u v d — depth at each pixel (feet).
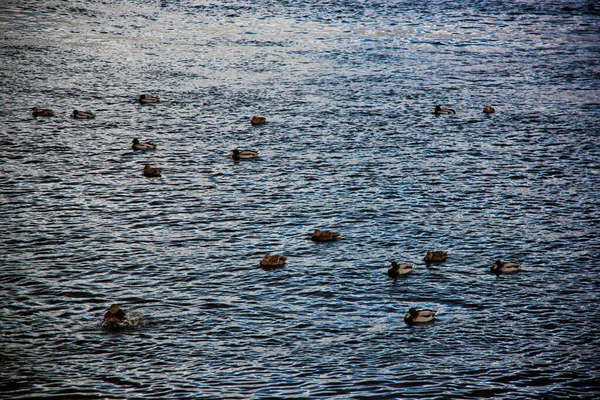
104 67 290.15
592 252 146.30
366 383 101.96
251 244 146.72
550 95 268.41
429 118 239.30
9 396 97.71
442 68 304.30
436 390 100.48
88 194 170.71
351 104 252.01
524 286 131.54
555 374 104.99
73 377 102.42
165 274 133.08
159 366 105.50
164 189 175.32
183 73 286.05
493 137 221.66
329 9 415.44
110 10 394.11
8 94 249.75
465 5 435.53
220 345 111.04
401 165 195.83
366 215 162.81
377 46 338.75
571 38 360.69
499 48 339.77
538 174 191.31
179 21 376.48
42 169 185.47
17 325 114.93
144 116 233.55
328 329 116.06
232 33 355.77
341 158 200.13
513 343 113.09
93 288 127.24
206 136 216.54
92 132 216.54
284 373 104.22
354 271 135.95
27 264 135.23
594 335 115.65
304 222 158.30
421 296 127.24
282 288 128.98
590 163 200.13
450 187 180.86
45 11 381.81
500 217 163.43
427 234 153.58
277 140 214.07
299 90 267.18
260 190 176.14
